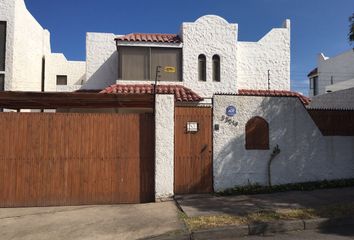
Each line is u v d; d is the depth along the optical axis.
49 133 8.90
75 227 6.94
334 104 15.16
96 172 8.98
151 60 14.58
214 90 14.68
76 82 21.05
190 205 8.27
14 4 14.57
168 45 14.62
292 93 15.46
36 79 17.72
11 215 7.96
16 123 8.83
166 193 9.02
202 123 9.57
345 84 19.61
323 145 10.20
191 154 9.48
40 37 18.36
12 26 14.50
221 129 9.64
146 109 13.38
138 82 14.30
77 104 10.41
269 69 16.25
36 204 8.77
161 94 9.15
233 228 6.52
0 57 14.44
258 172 9.77
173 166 9.13
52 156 8.88
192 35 14.75
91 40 16.06
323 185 9.80
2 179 8.73
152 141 9.19
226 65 14.86
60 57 21.11
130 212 7.96
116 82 14.44
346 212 7.34
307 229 6.85
